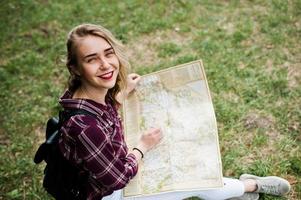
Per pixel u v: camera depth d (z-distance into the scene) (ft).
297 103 11.23
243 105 11.43
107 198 6.79
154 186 6.72
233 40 13.64
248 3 15.25
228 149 10.44
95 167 5.81
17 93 13.35
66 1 17.35
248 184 8.80
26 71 14.10
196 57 13.29
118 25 15.37
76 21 16.10
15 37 15.84
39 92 13.25
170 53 13.73
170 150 7.03
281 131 10.61
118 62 6.14
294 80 11.96
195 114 7.27
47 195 10.18
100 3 16.78
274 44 13.21
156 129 7.15
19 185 10.54
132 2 16.38
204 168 6.73
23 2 17.66
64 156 5.96
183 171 6.78
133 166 6.39
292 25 13.84
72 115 5.81
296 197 9.11
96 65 5.87
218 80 12.29
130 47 14.40
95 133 5.68
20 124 12.19
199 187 6.54
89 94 6.17
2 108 12.84
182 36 14.42
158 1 16.20
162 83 7.68
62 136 5.85
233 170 9.96
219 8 15.28
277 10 14.58
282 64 12.50
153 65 13.47
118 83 6.62
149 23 15.15
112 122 6.29
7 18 16.90
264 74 12.23
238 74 12.37
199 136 7.06
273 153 10.14
